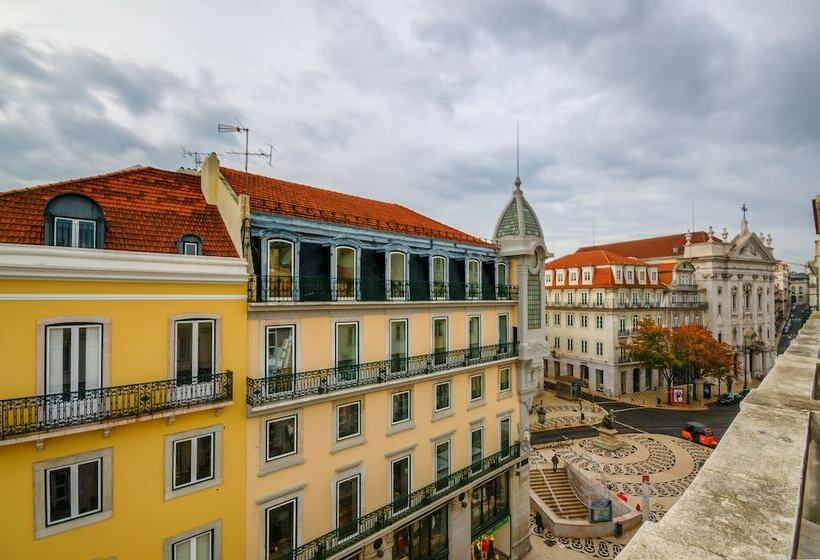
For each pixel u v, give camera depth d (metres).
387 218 22.59
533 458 33.44
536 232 26.19
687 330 50.91
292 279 15.78
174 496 13.04
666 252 70.25
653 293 56.81
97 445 11.80
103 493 11.91
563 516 26.48
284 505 15.48
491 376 23.47
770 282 70.56
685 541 2.57
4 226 11.51
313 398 15.64
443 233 23.19
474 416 22.36
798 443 3.62
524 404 25.05
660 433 39.94
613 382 52.09
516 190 26.31
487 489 23.09
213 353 13.89
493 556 23.12
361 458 17.48
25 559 10.80
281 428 15.45
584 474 28.41
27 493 10.86
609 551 23.58
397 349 19.42
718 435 39.94
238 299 14.39
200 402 13.17
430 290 20.59
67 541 11.38
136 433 12.41
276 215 15.55
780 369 5.93
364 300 18.03
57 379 11.46
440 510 20.58
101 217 12.83
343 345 17.50
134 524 12.37
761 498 2.92
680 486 29.17
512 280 25.28
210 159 16.77
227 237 15.50
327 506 16.44
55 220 12.13
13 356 10.85
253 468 14.62
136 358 12.53
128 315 12.42
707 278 61.84
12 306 10.85
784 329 104.31
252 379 14.42
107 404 11.91
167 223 14.59
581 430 40.75
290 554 15.23
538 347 25.53
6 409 10.56
